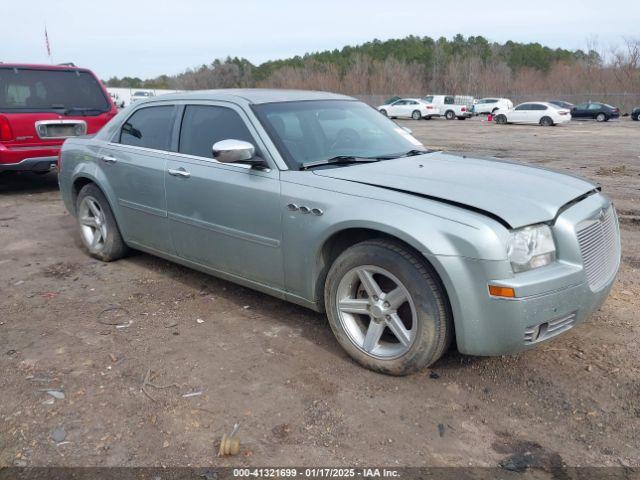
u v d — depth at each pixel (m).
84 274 5.30
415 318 3.17
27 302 4.63
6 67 8.62
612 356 3.60
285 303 4.52
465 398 3.18
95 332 4.06
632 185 10.12
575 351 3.66
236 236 4.07
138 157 4.88
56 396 3.22
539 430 2.91
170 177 4.53
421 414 3.04
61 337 3.98
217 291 4.80
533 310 2.96
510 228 2.98
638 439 2.83
